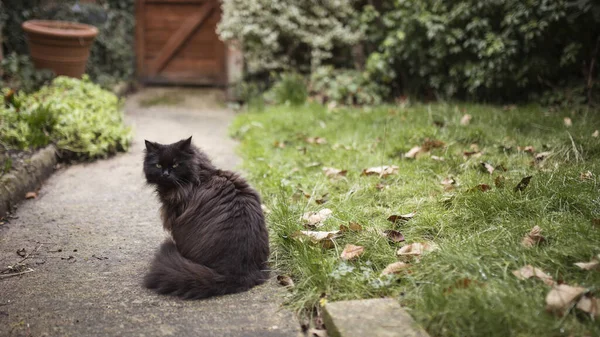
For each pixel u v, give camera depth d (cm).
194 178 314
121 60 927
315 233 328
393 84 800
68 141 537
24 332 251
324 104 771
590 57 657
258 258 301
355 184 424
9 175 425
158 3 956
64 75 732
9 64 681
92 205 430
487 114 593
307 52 890
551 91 666
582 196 338
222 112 833
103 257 337
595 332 218
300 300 274
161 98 905
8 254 338
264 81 890
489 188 380
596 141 455
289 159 513
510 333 220
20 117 529
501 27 688
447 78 738
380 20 838
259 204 314
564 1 613
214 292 282
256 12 827
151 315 266
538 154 454
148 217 407
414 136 524
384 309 251
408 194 399
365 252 310
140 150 594
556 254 273
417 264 288
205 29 974
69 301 281
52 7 842
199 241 293
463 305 235
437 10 717
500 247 287
